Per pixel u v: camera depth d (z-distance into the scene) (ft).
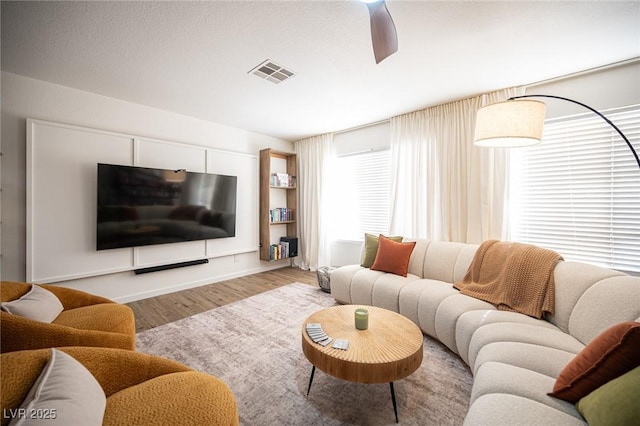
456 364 6.22
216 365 6.08
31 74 8.06
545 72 8.04
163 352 6.60
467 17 5.65
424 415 4.63
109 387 3.52
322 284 11.43
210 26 5.93
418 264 9.49
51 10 5.35
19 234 8.16
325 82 8.70
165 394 3.29
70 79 8.40
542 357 4.14
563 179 8.42
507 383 3.62
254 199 14.75
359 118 12.37
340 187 14.85
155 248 11.01
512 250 7.13
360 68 7.80
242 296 10.90
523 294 6.29
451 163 10.33
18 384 2.54
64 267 8.84
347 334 5.38
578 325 4.97
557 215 8.52
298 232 16.43
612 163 7.70
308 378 5.65
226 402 3.38
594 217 7.96
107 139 9.70
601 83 7.83
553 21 5.78
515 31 6.13
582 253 8.14
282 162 16.40
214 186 12.45
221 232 12.84
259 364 6.13
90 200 9.34
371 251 10.36
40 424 2.13
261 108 11.07
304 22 5.82
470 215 9.75
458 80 8.56
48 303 5.22
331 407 4.81
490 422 3.02
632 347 2.87
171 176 10.99
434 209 10.84
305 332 5.41
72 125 8.94
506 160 9.02
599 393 2.79
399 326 5.76
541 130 5.26
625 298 4.48
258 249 15.01
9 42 6.45
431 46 6.72
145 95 9.70
